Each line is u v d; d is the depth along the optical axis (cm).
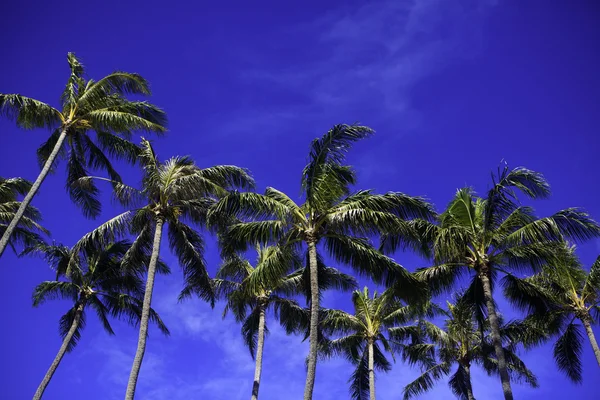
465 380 3300
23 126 2331
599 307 2709
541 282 2761
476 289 2370
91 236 2281
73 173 2534
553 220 2116
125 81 2438
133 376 1909
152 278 2127
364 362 3409
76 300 2967
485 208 2248
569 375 2756
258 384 3039
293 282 3195
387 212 2072
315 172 2088
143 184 2300
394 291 2230
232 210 2120
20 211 2134
